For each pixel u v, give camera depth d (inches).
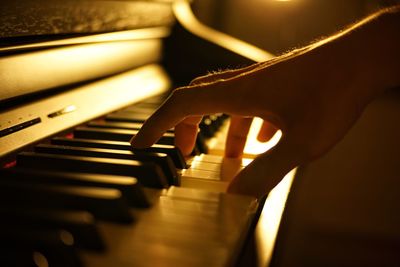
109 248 14.2
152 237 14.8
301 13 66.5
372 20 19.6
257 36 66.3
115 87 27.3
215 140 24.9
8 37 19.9
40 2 21.6
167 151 19.8
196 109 19.4
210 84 19.5
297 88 18.6
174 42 37.2
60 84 23.2
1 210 14.0
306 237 45.1
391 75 19.0
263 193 17.9
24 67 21.1
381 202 52.7
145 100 28.6
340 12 66.9
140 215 15.8
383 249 43.8
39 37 21.6
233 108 19.2
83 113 23.4
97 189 15.5
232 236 15.1
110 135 21.5
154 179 17.5
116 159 18.1
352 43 19.1
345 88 18.6
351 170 59.0
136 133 20.6
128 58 29.7
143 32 31.2
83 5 24.7
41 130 20.6
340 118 18.5
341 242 44.8
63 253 13.4
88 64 25.5
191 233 15.1
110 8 27.2
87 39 24.8
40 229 13.9
